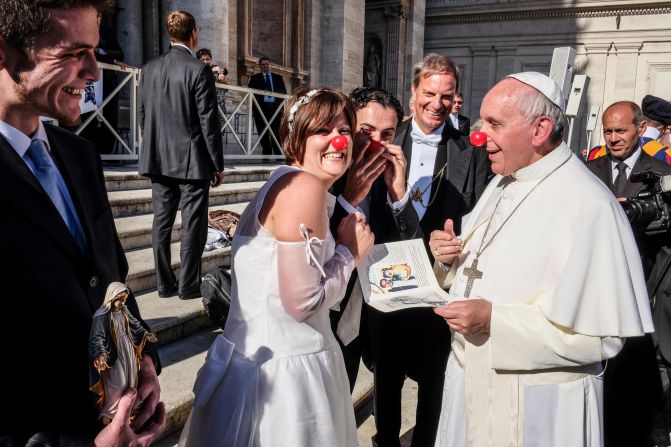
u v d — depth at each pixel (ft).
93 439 3.81
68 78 3.72
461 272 6.84
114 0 3.95
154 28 30.22
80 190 4.51
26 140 4.03
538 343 5.56
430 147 9.00
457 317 5.71
